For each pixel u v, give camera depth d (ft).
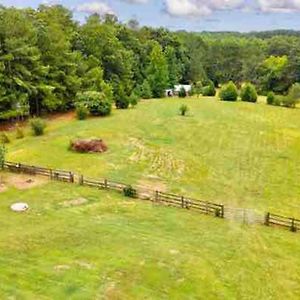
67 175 117.50
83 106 196.24
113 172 127.75
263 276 73.61
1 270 67.56
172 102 258.16
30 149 146.00
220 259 77.87
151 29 386.52
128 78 274.98
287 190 121.90
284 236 91.45
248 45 483.51
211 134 178.60
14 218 91.81
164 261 74.33
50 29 204.54
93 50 252.21
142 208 102.22
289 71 343.87
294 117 228.84
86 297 61.57
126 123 187.21
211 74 437.58
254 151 158.61
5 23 182.19
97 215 95.91
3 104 180.14
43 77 196.65
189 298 64.59
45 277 66.28
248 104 260.21
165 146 156.76
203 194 115.44
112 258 73.72
